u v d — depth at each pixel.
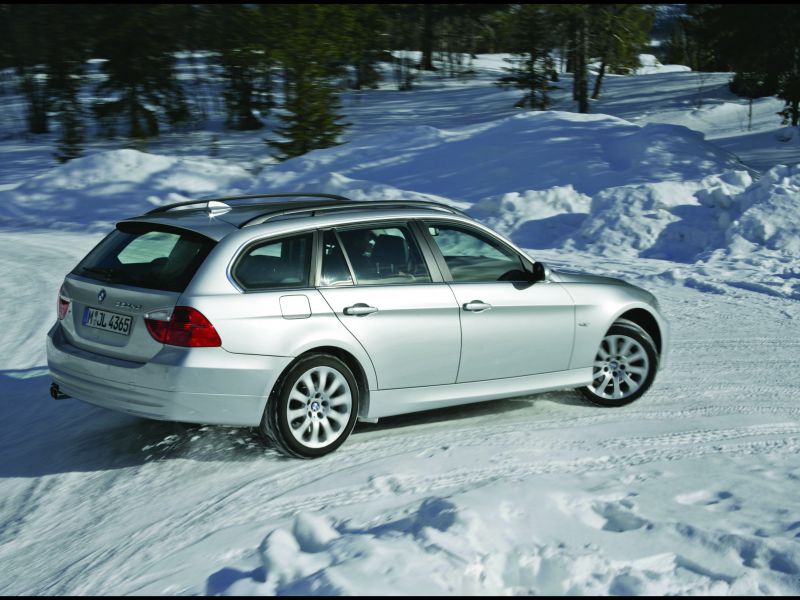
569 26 42.41
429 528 3.49
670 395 6.70
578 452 5.27
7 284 12.22
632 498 4.23
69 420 6.19
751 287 11.20
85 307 5.28
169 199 23.23
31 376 7.53
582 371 6.20
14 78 52.31
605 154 24.67
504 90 53.53
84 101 49.94
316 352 5.20
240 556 3.85
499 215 17.22
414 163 24.92
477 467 5.00
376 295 5.33
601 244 14.77
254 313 4.92
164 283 4.97
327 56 33.44
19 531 4.38
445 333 5.54
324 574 3.09
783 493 4.36
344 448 5.40
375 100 51.88
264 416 5.04
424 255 5.59
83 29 43.31
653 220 15.06
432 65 64.56
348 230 5.37
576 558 3.34
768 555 3.46
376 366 5.33
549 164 23.89
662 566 3.39
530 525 3.69
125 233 5.50
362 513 4.25
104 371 5.04
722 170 23.12
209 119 46.81
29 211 22.92
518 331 5.84
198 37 44.72
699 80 52.69
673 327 9.20
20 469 5.24
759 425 5.87
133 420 6.08
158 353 4.86
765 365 7.64
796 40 35.47
